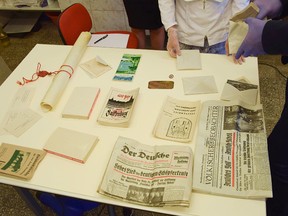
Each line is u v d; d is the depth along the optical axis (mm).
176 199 784
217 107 1042
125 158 912
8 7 2807
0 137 1064
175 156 899
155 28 2139
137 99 1145
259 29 796
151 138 996
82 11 1856
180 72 1256
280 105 2029
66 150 975
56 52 1467
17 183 915
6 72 2312
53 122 1103
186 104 1089
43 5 2744
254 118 981
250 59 1262
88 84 1250
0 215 1615
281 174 940
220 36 1522
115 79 1260
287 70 2291
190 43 1581
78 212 1222
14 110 1170
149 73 1272
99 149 984
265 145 894
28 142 1036
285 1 951
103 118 1067
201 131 972
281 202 1008
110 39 1915
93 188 872
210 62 1281
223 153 895
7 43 2906
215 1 1388
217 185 818
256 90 1104
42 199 1304
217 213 775
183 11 1491
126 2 2004
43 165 953
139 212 1528
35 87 1275
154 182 840
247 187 803
